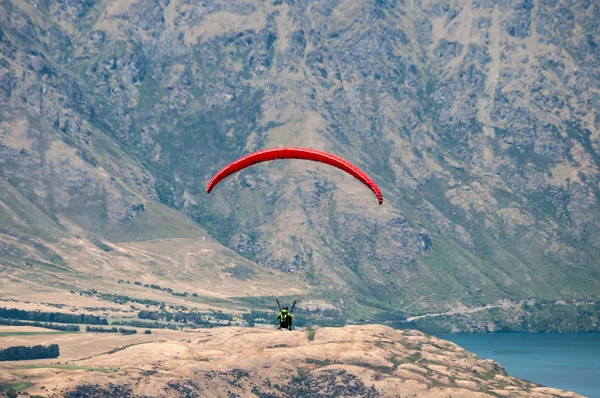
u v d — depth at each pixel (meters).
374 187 187.25
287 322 168.50
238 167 190.38
